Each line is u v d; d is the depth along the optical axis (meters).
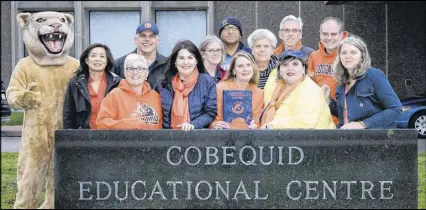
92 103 6.41
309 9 14.06
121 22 14.05
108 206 6.17
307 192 6.15
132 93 6.25
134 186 6.15
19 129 12.42
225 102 6.41
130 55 6.27
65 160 6.18
